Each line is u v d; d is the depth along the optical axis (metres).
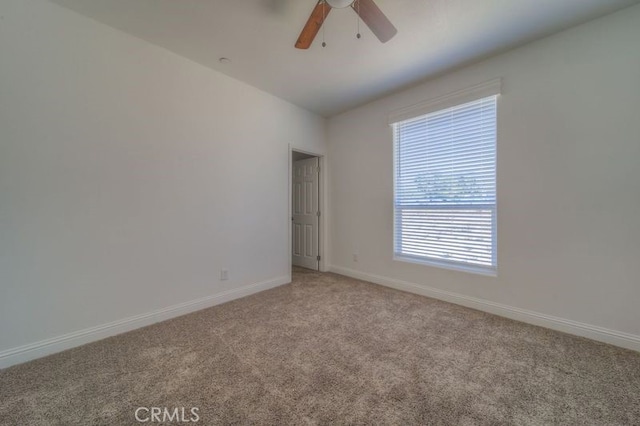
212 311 2.65
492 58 2.51
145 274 2.33
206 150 2.74
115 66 2.14
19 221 1.77
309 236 4.46
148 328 2.27
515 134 2.39
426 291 3.07
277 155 3.46
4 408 1.37
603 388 1.50
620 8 1.90
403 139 3.31
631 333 1.91
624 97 1.92
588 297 2.08
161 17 2.01
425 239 3.12
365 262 3.73
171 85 2.47
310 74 2.86
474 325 2.31
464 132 2.76
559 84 2.17
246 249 3.12
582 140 2.08
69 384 1.55
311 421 1.28
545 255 2.26
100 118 2.08
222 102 2.86
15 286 1.76
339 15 1.94
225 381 1.57
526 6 1.88
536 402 1.40
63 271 1.93
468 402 1.40
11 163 1.74
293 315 2.54
